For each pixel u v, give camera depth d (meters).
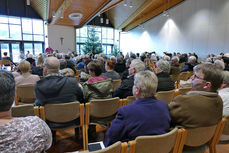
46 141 0.77
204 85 1.20
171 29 11.34
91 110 1.85
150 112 1.11
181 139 1.15
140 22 13.87
